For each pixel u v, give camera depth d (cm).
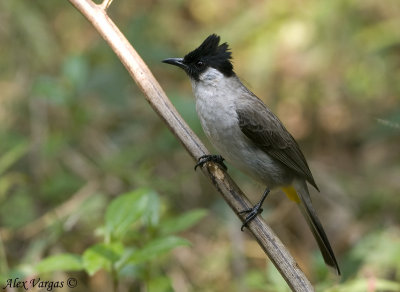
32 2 1364
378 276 856
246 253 1070
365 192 1227
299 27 1370
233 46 1384
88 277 986
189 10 1494
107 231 589
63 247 981
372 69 1377
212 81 795
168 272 1004
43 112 1216
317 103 1397
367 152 1340
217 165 649
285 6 1395
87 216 1016
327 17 1380
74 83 1089
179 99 1105
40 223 1030
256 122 790
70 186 1091
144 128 1259
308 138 1390
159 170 1199
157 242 574
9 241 1012
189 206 1160
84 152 1185
